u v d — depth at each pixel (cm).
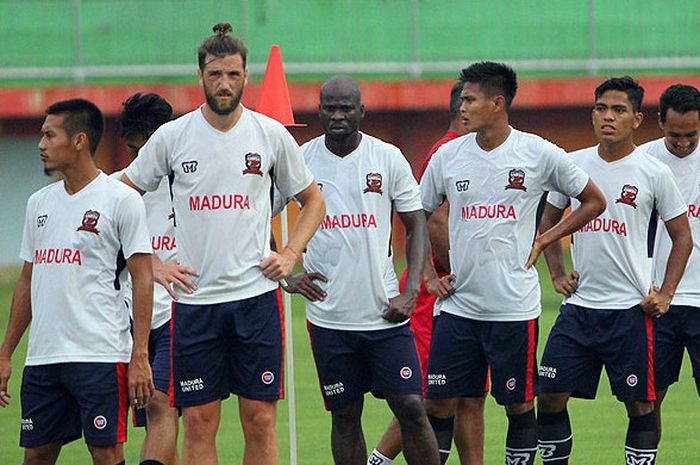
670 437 3897
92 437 2578
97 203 2575
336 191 2897
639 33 9725
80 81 8919
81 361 2561
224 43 2544
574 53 9694
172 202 2719
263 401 2641
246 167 2600
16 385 5084
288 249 2650
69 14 9306
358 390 2955
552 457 3138
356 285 2884
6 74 8794
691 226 3272
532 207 2970
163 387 2897
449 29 9694
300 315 6994
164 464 2873
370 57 9525
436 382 3027
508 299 2947
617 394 3078
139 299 2573
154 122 3005
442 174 3033
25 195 9025
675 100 3206
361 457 3002
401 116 9381
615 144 3056
